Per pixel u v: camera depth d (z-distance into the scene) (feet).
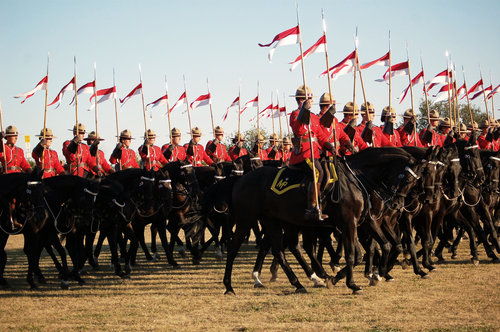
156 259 81.20
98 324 42.57
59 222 60.85
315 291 53.52
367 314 43.50
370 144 71.92
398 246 56.03
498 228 82.64
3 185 57.06
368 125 62.08
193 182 73.87
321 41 60.80
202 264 75.20
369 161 53.52
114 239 65.62
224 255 84.33
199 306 48.26
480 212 72.64
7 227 58.13
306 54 60.29
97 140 69.72
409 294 50.83
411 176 52.65
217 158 92.68
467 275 60.59
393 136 74.33
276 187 51.90
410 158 53.21
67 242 62.59
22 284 62.23
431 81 88.89
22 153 69.41
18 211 57.77
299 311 45.09
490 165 71.26
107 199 64.59
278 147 104.27
